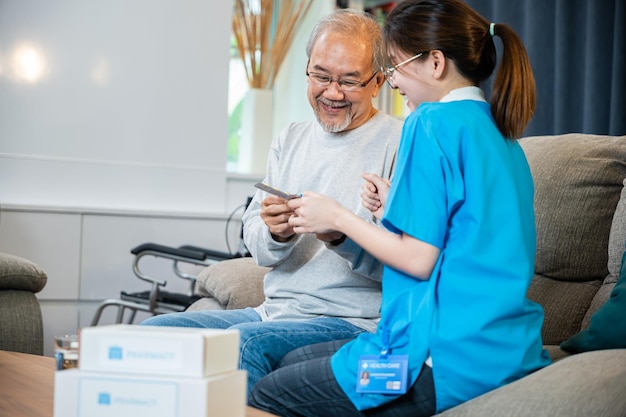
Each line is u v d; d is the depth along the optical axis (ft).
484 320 4.52
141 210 11.85
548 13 10.94
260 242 6.33
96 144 12.10
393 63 5.26
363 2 14.10
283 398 5.00
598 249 6.62
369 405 4.63
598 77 10.16
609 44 10.14
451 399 4.54
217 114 12.73
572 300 6.59
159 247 10.14
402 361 4.58
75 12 12.00
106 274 11.70
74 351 4.29
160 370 3.18
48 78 11.87
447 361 4.54
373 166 6.31
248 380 5.57
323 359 4.96
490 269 4.58
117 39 12.21
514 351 4.58
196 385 3.11
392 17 5.28
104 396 3.19
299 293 6.30
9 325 8.13
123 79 12.23
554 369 4.51
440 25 5.08
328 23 6.32
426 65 5.15
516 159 4.99
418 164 4.74
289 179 6.62
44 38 11.84
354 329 5.98
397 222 4.70
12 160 11.68
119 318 10.41
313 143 6.61
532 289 6.88
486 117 4.91
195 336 3.16
